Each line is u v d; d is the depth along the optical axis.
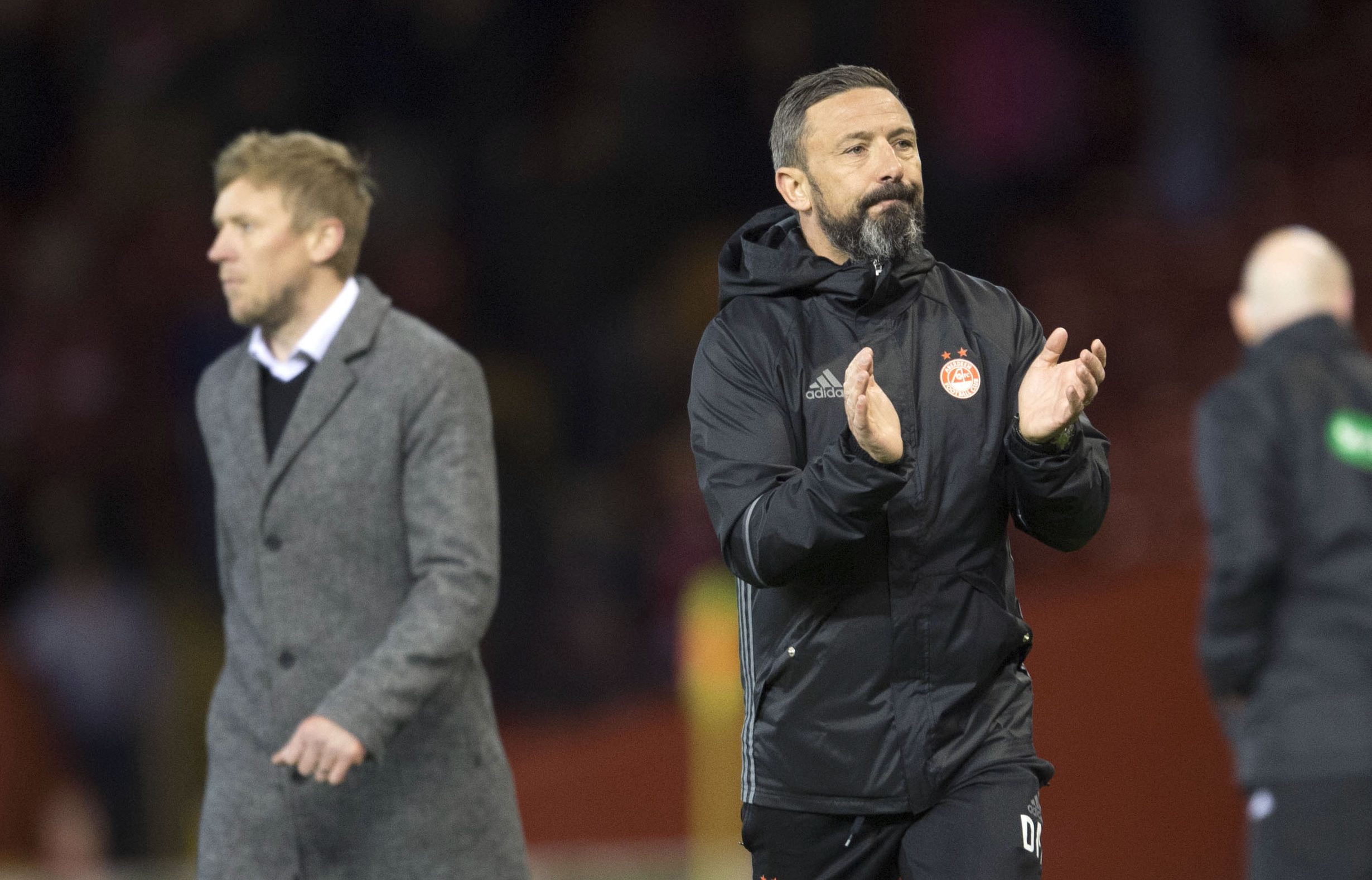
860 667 10.35
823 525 9.64
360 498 12.43
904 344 10.50
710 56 39.59
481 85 39.47
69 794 25.42
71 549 26.61
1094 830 21.27
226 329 34.03
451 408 12.49
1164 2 36.81
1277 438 15.08
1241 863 21.31
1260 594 15.00
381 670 11.79
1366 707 14.60
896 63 39.47
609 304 37.69
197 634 29.36
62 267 38.03
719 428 10.55
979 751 10.42
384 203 38.06
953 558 10.36
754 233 11.16
